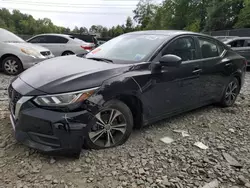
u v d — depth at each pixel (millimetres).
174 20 46312
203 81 4055
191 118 4234
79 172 2510
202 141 3369
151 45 3529
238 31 21766
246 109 4922
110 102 2826
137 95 3031
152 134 3484
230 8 37062
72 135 2529
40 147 2541
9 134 3162
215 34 25359
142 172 2568
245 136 3627
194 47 3967
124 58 3412
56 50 10891
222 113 4590
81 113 2564
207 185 2438
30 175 2416
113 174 2510
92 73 2783
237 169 2744
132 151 2969
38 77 2807
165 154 2955
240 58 5078
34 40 10938
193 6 43906
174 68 3475
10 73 7316
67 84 2590
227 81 4688
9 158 2662
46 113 2492
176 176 2553
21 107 2566
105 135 2951
